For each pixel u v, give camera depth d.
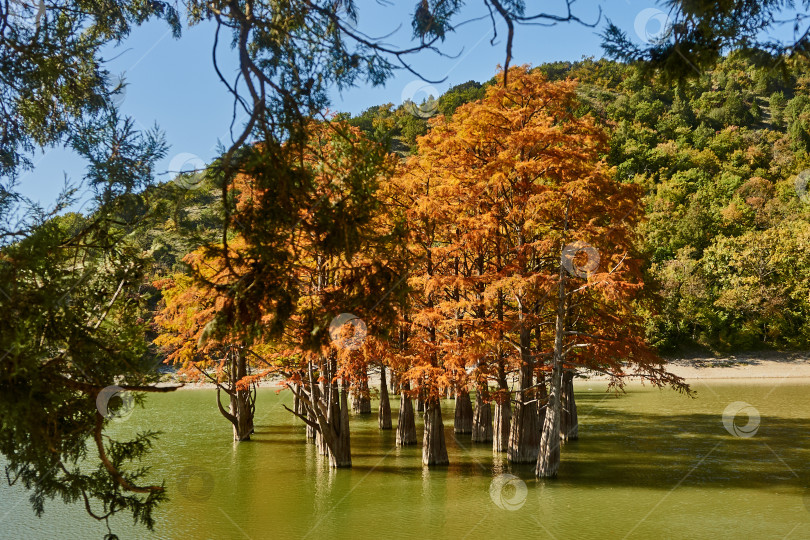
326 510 17.83
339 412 23.47
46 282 5.91
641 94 136.88
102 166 6.40
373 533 15.76
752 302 62.78
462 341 21.78
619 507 17.81
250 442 29.47
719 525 16.09
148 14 7.54
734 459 24.27
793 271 64.19
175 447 28.16
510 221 23.09
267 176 5.15
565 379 28.72
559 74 171.50
